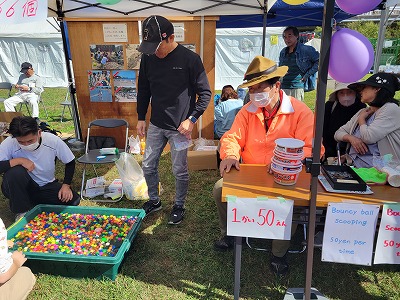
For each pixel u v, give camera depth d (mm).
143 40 2531
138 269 2557
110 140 5328
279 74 2041
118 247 2635
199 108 2777
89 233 2826
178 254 2742
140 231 3076
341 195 1755
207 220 3291
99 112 5398
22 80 7711
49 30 11047
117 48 5043
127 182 3723
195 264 2623
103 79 5211
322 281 2400
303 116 2230
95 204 3650
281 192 1814
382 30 6770
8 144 2990
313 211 1699
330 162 2953
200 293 2316
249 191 1830
